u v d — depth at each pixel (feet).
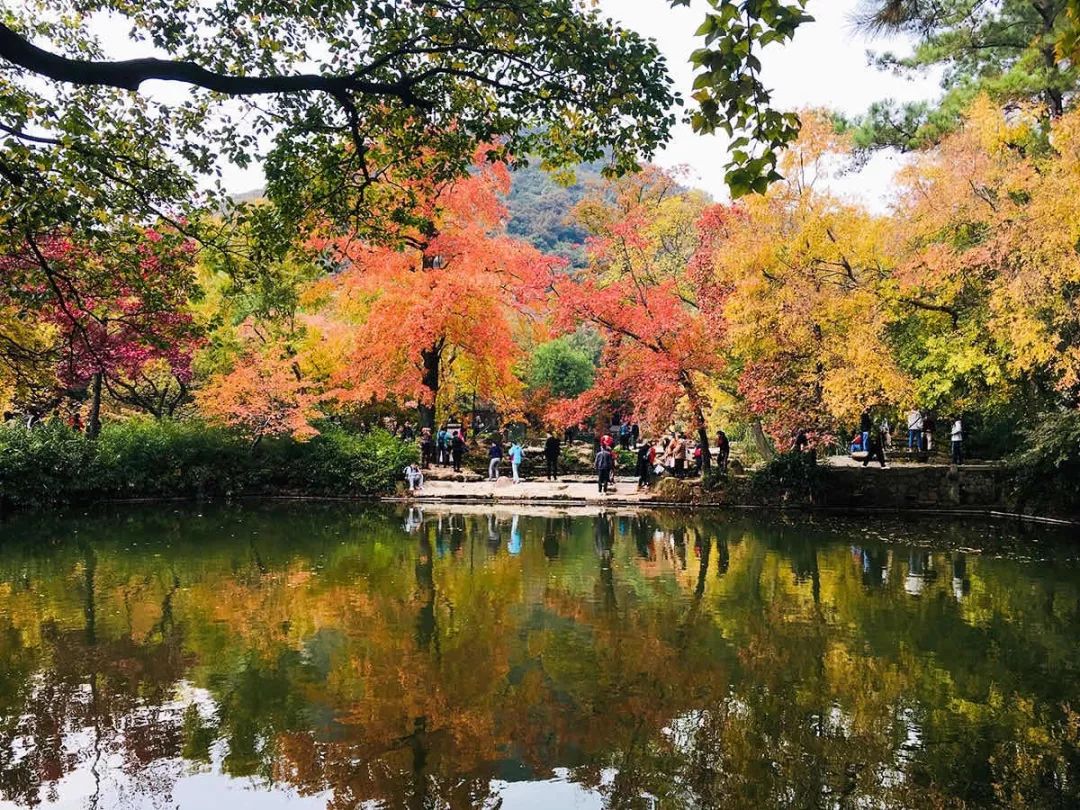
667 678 22.76
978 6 53.88
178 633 26.71
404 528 53.26
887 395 57.00
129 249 29.60
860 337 56.59
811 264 59.36
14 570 37.01
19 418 68.18
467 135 25.84
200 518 56.95
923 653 25.20
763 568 39.29
